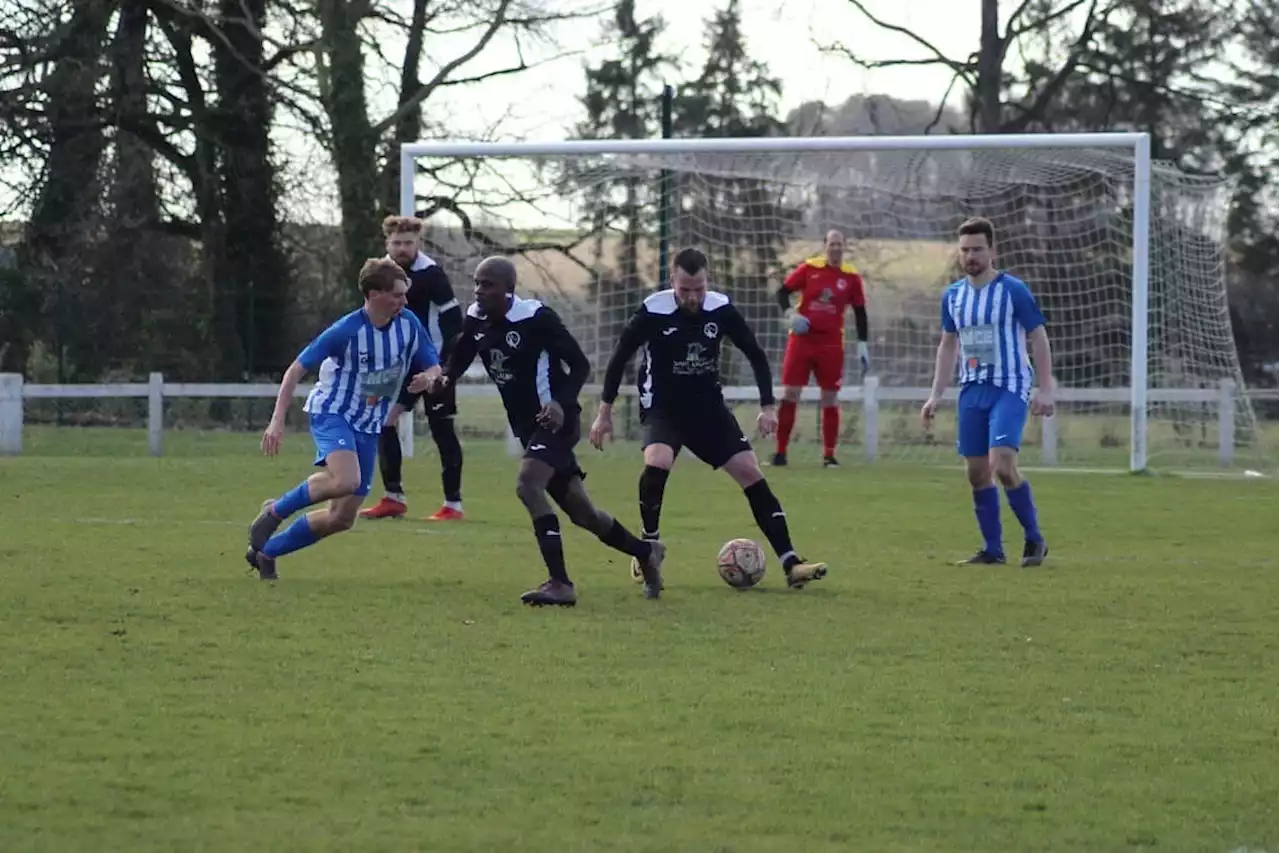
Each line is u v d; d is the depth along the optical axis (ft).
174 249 385.29
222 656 88.38
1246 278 456.04
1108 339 278.26
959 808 61.93
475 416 299.17
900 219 300.40
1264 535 155.94
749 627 100.12
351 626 97.91
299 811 60.49
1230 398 250.37
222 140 379.55
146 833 57.67
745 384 304.30
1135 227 228.63
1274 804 62.95
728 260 306.14
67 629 95.30
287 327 349.41
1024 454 274.77
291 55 376.68
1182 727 75.56
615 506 178.40
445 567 124.77
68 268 371.56
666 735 72.38
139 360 367.25
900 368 304.30
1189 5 436.35
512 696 79.71
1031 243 285.02
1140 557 138.31
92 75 366.22
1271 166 455.22
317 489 113.39
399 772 65.77
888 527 159.33
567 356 107.96
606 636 96.22
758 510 116.57
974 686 83.82
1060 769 67.77
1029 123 437.17
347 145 360.07
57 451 268.21
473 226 300.61
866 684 83.87
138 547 132.87
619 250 304.30
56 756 67.46
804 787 64.49
